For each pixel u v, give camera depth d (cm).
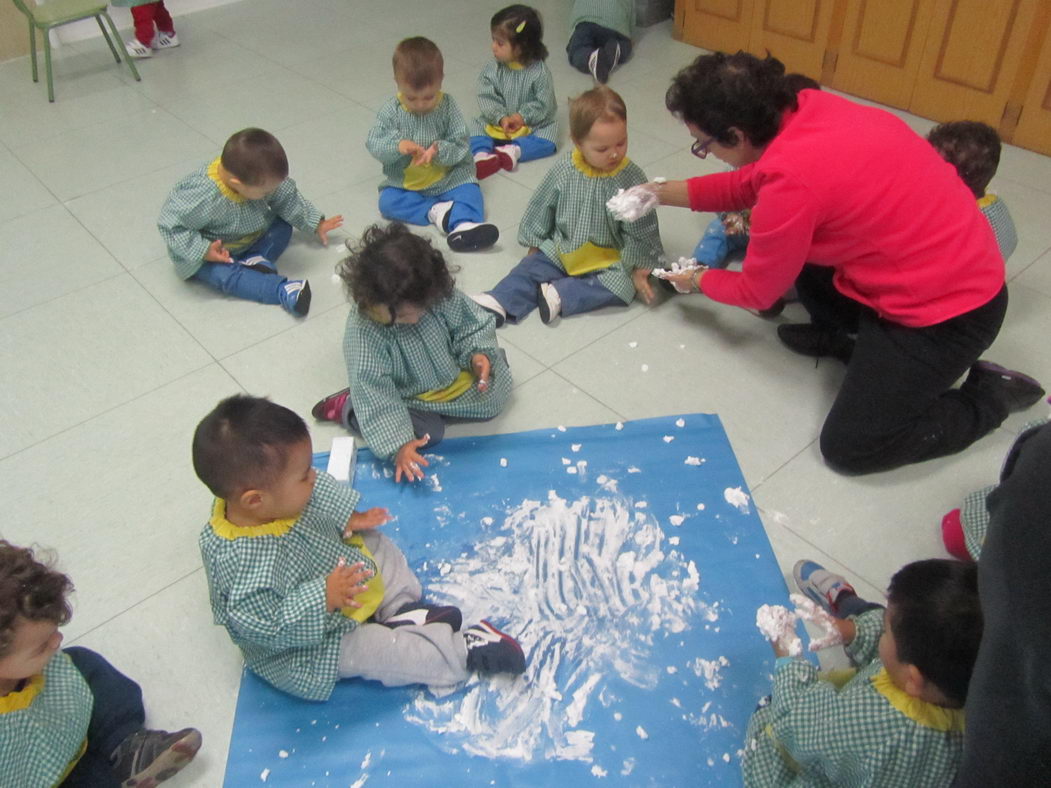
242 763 122
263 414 113
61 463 168
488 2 392
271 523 119
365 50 349
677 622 137
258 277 207
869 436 155
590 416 176
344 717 127
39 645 100
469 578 145
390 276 139
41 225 242
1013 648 66
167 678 133
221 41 361
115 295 214
